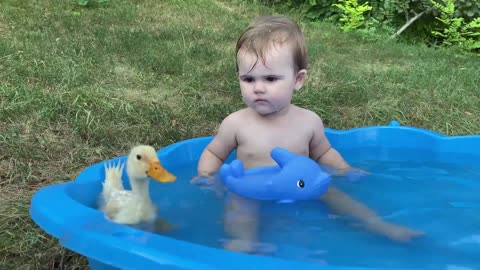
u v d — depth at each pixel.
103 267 0.62
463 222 0.72
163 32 2.04
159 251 0.53
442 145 1.07
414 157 1.06
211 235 0.65
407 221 0.71
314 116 0.96
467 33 2.48
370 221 0.71
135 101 1.40
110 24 2.12
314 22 2.72
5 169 1.03
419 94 1.58
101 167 0.84
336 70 1.78
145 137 1.22
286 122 0.93
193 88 1.52
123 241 0.55
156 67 1.65
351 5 2.71
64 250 0.80
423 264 0.57
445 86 1.66
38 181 1.02
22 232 0.84
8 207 0.91
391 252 0.61
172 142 1.22
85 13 2.23
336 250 0.61
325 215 0.72
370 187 0.87
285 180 0.77
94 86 1.45
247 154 0.91
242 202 0.76
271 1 2.92
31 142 1.13
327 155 0.98
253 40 0.85
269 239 0.64
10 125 1.19
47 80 1.44
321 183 0.79
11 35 1.79
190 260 0.51
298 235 0.65
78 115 1.26
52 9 2.22
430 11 2.63
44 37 1.80
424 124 1.43
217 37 2.09
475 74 1.84
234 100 1.47
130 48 1.79
